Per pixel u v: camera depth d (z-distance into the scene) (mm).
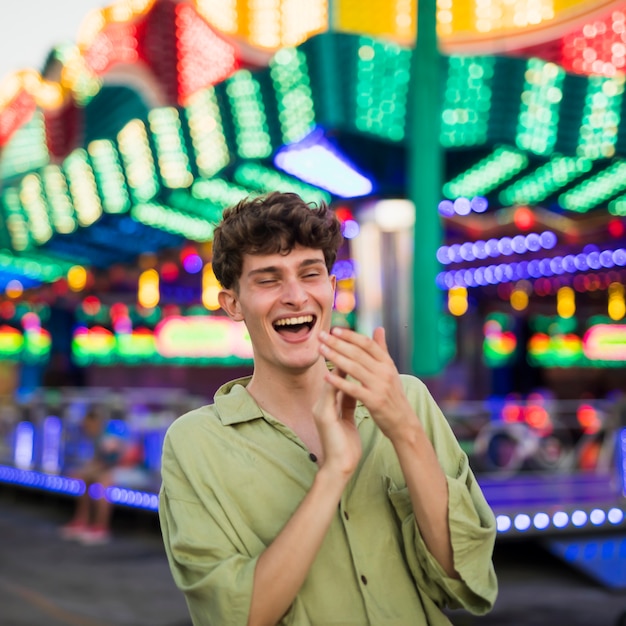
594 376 14836
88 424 7777
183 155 6715
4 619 4703
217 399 1440
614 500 5844
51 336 16891
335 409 1280
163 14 6344
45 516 8602
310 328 1399
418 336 5480
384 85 5578
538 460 7387
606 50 5672
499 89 5746
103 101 7426
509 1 5695
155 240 10781
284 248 1359
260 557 1247
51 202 8906
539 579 5523
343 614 1322
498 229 11117
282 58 5617
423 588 1368
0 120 9203
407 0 5527
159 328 16188
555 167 7078
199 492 1347
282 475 1363
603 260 11445
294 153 6340
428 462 1293
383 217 7027
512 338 15508
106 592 5344
